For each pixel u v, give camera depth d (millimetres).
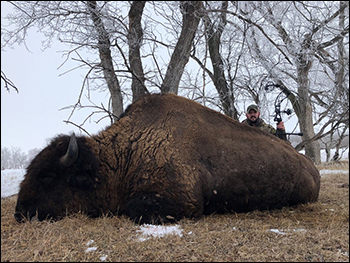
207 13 6066
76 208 3645
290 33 7699
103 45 5871
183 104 4152
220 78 7762
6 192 7008
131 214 3490
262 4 6676
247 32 7129
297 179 4246
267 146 4238
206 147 3896
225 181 3867
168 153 3689
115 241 2719
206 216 3783
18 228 3193
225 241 2691
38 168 3570
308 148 10211
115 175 3762
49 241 2670
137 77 5816
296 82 8312
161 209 3467
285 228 3119
